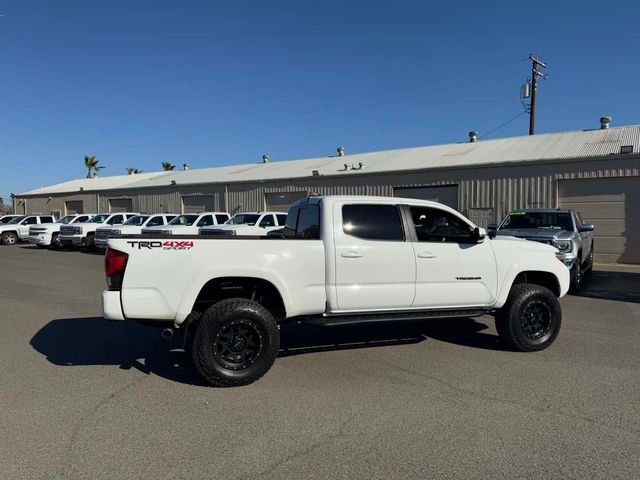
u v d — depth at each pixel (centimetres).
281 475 325
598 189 1800
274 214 2069
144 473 327
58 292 1096
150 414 423
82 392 476
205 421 409
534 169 1911
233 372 488
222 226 2012
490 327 756
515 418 414
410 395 468
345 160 2931
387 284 567
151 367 556
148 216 2458
